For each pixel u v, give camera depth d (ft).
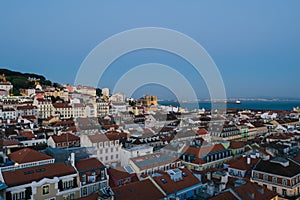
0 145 334.44
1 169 208.54
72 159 225.15
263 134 637.71
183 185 209.67
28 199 186.19
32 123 605.73
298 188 228.43
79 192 213.46
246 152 363.56
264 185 236.22
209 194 195.62
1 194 176.35
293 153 373.81
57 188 200.95
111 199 168.04
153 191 192.44
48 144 398.62
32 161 235.61
